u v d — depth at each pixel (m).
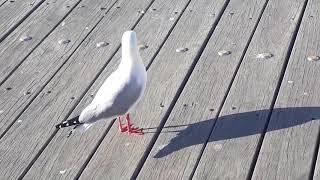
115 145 1.90
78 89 2.17
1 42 2.50
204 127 1.93
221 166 1.78
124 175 1.79
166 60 2.26
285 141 1.85
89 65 2.30
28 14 2.67
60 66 2.31
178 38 2.38
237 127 1.92
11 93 2.19
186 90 2.10
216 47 2.30
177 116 1.99
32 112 2.08
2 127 2.03
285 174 1.73
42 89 2.20
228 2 2.58
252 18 2.45
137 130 1.94
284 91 2.04
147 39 2.40
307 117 1.92
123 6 2.64
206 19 2.48
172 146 1.88
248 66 2.18
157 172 1.79
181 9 2.57
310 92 2.02
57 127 1.90
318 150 1.81
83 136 1.95
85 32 2.50
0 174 1.84
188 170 1.78
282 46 2.26
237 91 2.06
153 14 2.56
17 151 1.92
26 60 2.37
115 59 2.31
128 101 1.85
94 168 1.83
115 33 2.47
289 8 2.49
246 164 1.78
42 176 1.82
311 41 2.27
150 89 2.12
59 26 2.56
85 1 2.72
